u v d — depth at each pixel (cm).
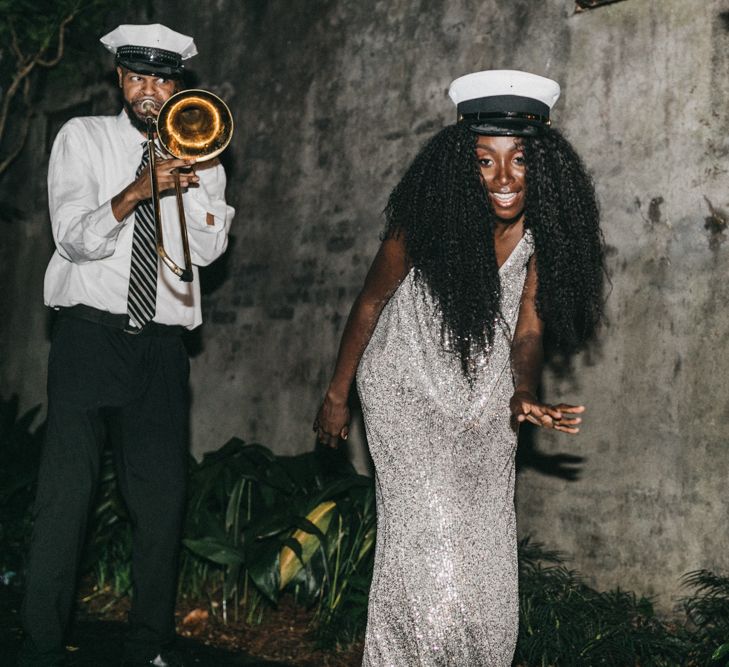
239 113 574
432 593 233
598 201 416
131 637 336
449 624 232
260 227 555
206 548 418
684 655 353
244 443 508
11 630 397
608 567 405
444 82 473
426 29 484
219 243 343
